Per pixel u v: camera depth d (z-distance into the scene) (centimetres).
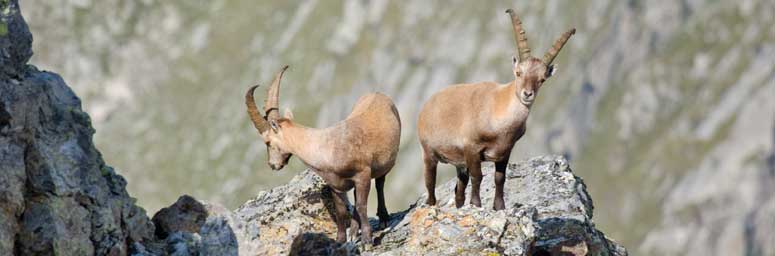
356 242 5388
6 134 3975
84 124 4459
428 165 5759
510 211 5256
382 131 5306
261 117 5344
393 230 5525
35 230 3994
